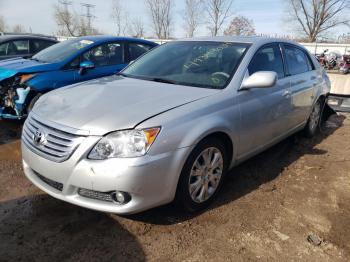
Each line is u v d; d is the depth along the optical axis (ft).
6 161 13.26
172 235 8.97
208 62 11.76
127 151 8.03
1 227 9.05
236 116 10.36
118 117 8.45
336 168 13.65
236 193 11.28
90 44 18.81
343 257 8.46
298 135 17.39
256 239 8.97
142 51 21.38
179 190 9.12
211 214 9.99
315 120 17.16
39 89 16.33
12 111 17.40
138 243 8.63
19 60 18.86
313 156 14.85
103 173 8.00
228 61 11.51
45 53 19.43
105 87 10.84
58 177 8.53
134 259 8.09
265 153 14.97
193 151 9.09
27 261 7.88
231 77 10.85
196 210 9.93
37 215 9.63
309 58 16.35
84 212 9.82
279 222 9.75
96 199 8.56
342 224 9.78
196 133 8.93
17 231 8.90
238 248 8.60
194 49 12.72
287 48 14.33
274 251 8.55
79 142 8.20
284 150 15.44
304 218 10.00
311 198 11.19
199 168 9.58
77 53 18.07
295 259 8.31
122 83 11.28
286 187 11.87
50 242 8.53
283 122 13.26
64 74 17.22
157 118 8.50
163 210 10.03
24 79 16.20
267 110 11.81
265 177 12.59
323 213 10.31
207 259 8.19
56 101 10.03
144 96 9.74
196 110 9.23
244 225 9.54
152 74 12.09
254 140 11.61
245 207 10.44
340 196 11.40
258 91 11.44
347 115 22.35
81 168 8.15
